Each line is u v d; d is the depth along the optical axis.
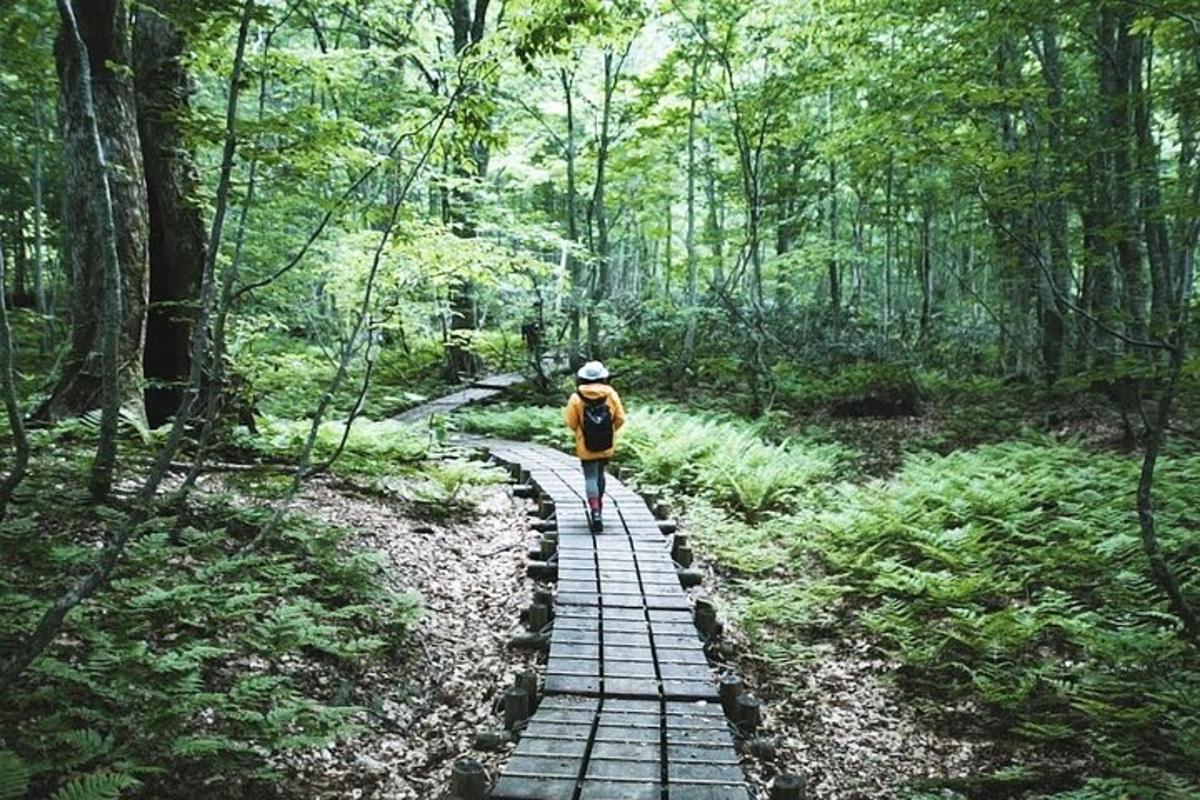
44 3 8.32
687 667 6.60
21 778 3.65
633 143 24.97
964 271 30.09
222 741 4.55
